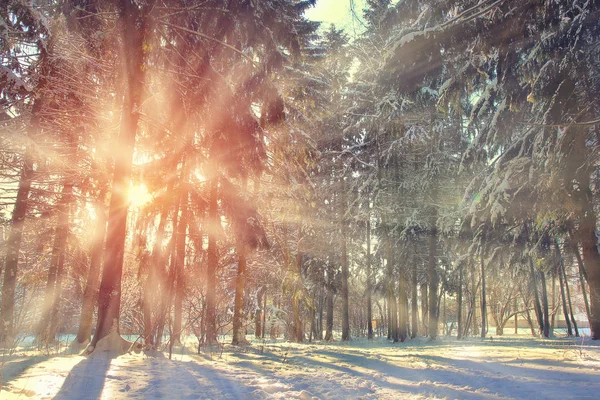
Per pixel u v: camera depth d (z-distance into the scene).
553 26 8.69
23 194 12.29
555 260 15.23
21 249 15.88
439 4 9.23
